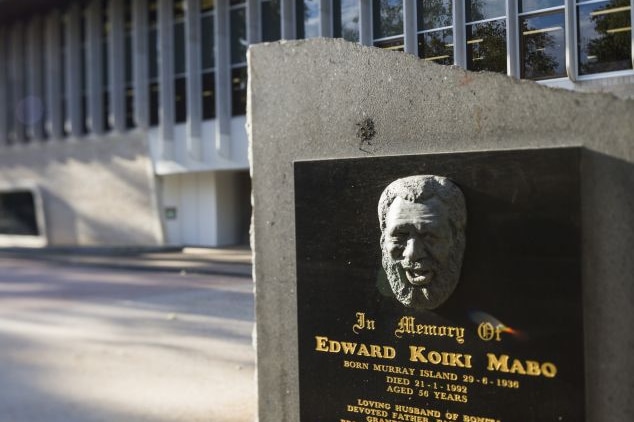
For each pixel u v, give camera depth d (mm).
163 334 6973
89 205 15078
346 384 3445
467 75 3160
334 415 3479
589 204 2873
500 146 3082
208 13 10461
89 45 14930
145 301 7656
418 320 3217
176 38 11781
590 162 2873
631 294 2816
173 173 11742
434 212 3018
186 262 9539
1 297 10344
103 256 12281
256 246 3789
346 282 3443
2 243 17484
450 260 3039
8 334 8648
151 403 5840
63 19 16062
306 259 3562
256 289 3789
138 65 13219
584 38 4402
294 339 3664
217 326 6453
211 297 6672
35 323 8828
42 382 6785
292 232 3666
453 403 3123
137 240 13695
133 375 6551
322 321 3518
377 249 3354
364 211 3389
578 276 2828
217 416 5340
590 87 3770
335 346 3477
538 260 2912
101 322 8000
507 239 2980
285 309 3695
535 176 2920
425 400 3205
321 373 3523
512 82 3055
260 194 3771
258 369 3789
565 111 2938
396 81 3352
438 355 3162
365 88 3441
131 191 13773
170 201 12344
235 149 9836
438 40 4496
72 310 8734
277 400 3725
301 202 3572
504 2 4332
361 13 4922
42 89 16781
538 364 2910
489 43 4352
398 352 3283
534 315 2922
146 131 13289
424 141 3277
